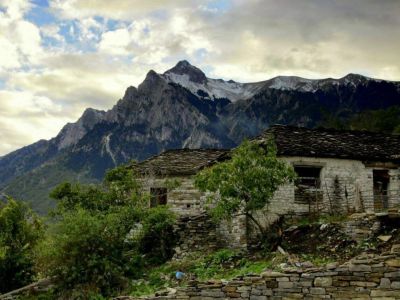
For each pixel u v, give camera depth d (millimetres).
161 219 23266
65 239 20125
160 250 23406
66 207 24656
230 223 23359
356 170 24875
